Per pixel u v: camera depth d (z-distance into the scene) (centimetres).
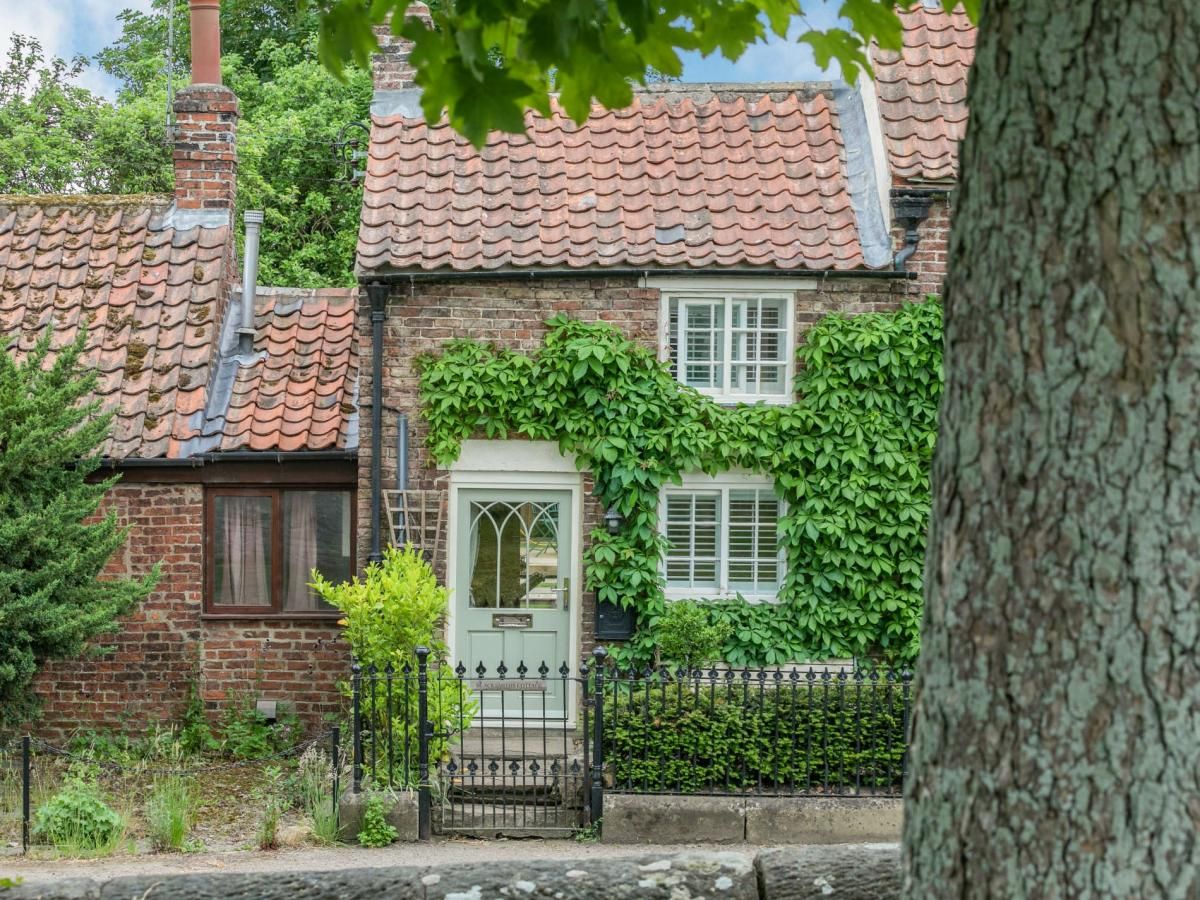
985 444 282
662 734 1123
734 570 1362
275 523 1431
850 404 1326
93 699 1416
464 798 1135
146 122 2486
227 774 1308
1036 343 275
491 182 1437
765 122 1509
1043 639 273
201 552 1419
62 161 2388
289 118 2542
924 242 1347
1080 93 273
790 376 1348
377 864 944
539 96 454
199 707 1407
